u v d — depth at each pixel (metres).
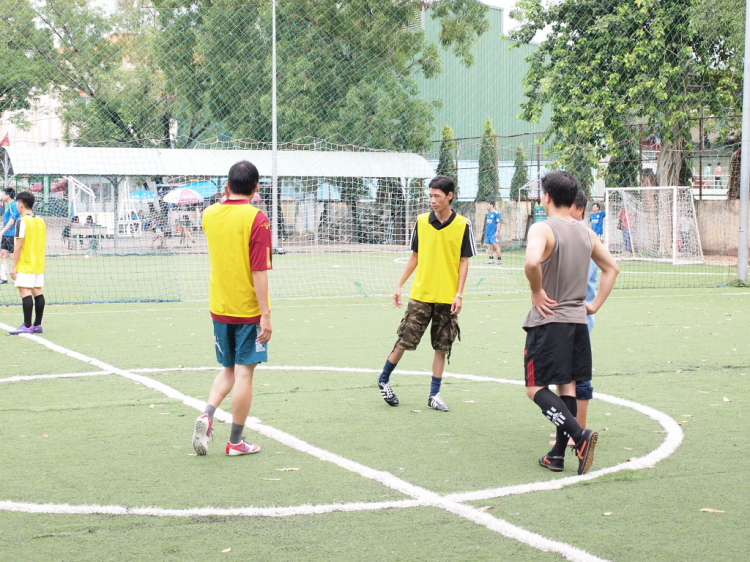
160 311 12.19
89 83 30.48
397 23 27.56
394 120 28.33
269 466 4.54
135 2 30.30
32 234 9.63
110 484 4.20
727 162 28.61
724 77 22.31
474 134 35.72
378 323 10.91
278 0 26.56
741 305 12.94
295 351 8.65
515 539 3.43
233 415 4.76
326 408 6.04
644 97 22.78
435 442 5.09
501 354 8.48
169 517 3.71
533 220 28.89
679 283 16.86
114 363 7.82
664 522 3.64
